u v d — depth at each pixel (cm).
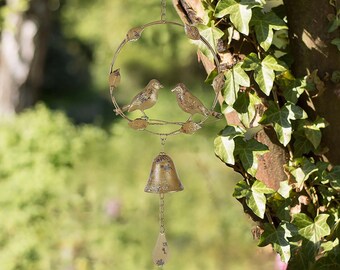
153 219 766
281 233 322
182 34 1025
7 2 1123
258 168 326
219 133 316
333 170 320
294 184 321
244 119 314
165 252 326
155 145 945
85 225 761
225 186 773
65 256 720
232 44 314
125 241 739
